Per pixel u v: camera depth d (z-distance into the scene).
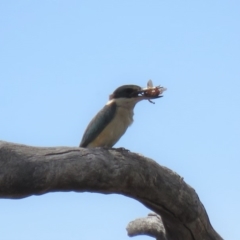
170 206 13.05
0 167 10.41
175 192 12.92
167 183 12.77
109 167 11.68
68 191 11.46
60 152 11.11
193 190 13.41
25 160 10.62
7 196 10.76
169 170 12.97
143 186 12.41
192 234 13.88
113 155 11.89
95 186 11.68
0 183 10.45
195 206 13.34
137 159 12.24
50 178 10.87
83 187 11.52
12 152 10.55
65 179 11.10
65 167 11.02
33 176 10.65
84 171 11.28
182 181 13.11
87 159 11.35
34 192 10.86
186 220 13.43
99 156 11.59
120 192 12.36
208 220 14.09
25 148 10.77
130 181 12.13
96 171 11.45
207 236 14.09
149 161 12.52
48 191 11.12
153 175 12.50
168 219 13.56
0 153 10.45
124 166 11.91
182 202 13.11
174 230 13.94
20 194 10.77
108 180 11.74
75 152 11.29
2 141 10.66
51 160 10.90
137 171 12.16
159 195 12.76
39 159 10.77
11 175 10.47
